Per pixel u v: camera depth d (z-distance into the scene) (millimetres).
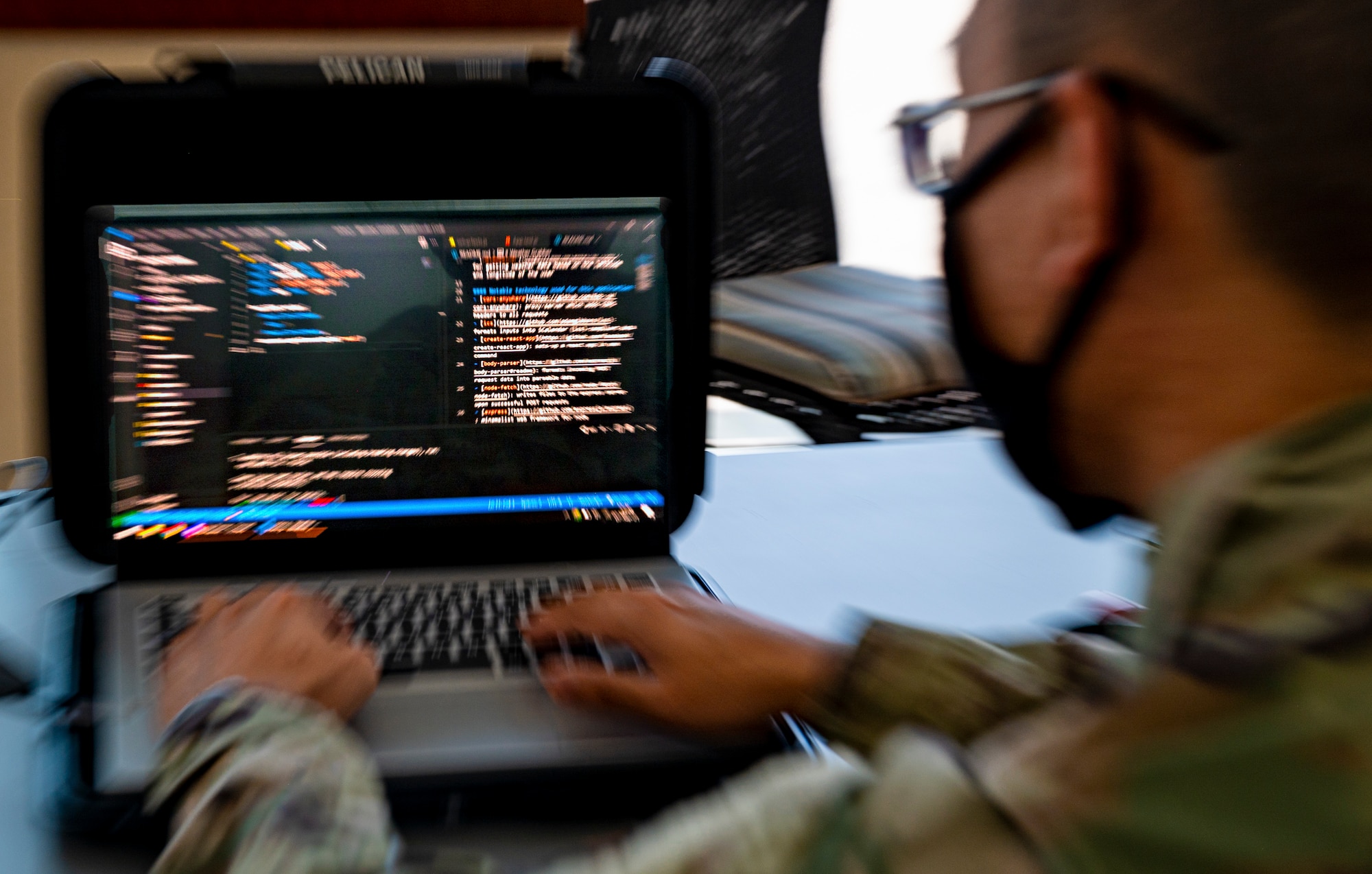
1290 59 218
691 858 258
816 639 503
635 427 711
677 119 694
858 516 886
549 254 691
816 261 1241
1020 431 333
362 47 935
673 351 710
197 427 657
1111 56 256
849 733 446
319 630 474
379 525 681
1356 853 177
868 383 1245
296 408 672
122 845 365
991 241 322
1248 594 221
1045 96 278
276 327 666
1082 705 250
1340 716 185
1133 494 302
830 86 1199
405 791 394
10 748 450
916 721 443
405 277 679
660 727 449
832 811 248
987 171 309
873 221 1238
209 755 346
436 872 319
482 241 684
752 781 313
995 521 870
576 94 681
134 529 650
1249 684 201
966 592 686
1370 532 204
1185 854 191
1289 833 183
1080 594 682
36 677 501
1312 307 225
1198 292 248
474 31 946
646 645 494
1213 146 235
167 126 642
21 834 373
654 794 411
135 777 384
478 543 692
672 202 699
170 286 650
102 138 633
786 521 866
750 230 1223
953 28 341
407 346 683
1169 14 240
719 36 1160
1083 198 261
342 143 665
